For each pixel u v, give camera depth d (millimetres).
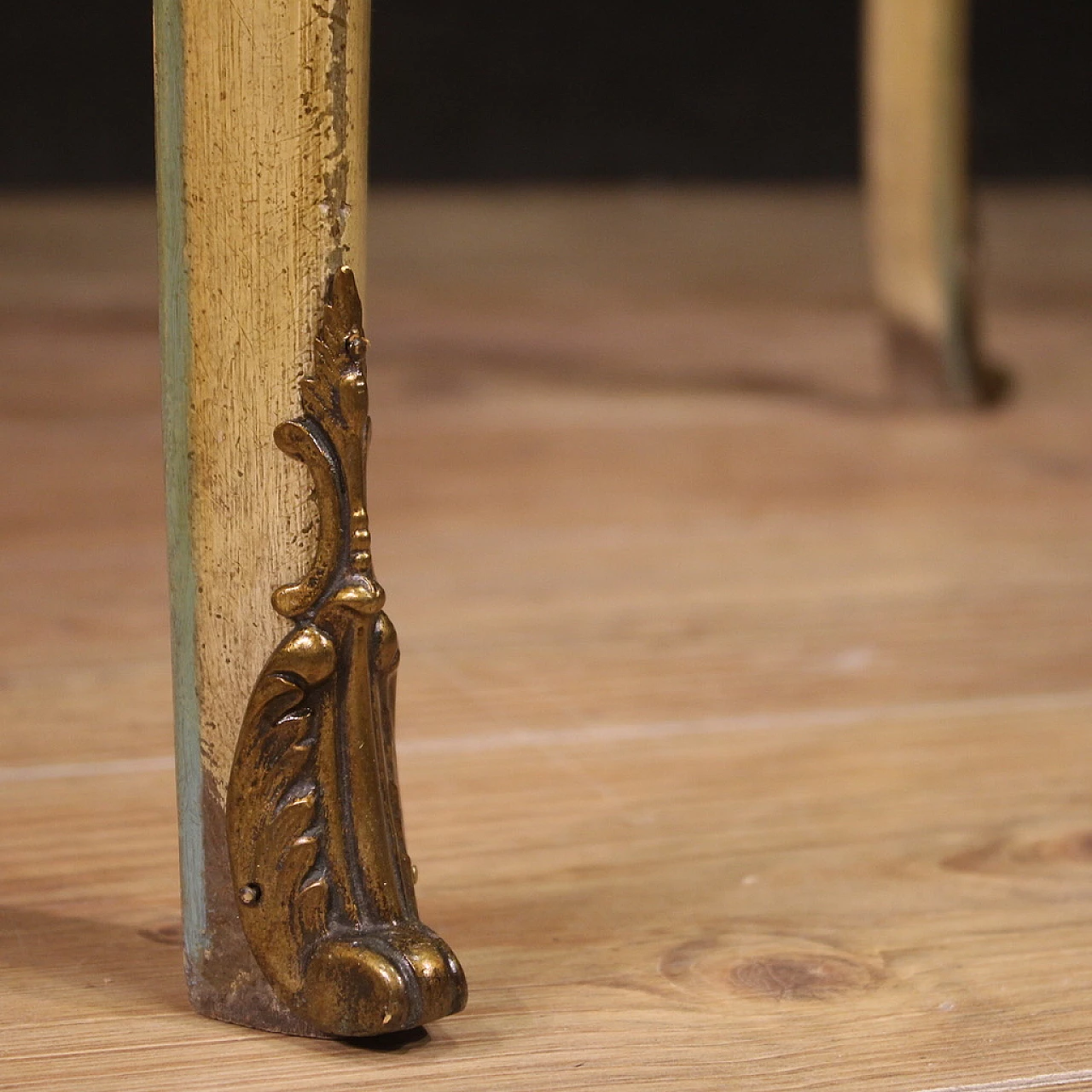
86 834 708
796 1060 614
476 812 730
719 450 1405
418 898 679
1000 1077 610
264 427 612
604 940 660
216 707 618
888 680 841
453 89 3707
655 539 1104
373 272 2607
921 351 1587
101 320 2072
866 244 3088
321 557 612
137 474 1269
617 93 3781
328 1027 611
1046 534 1127
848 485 1275
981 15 3848
